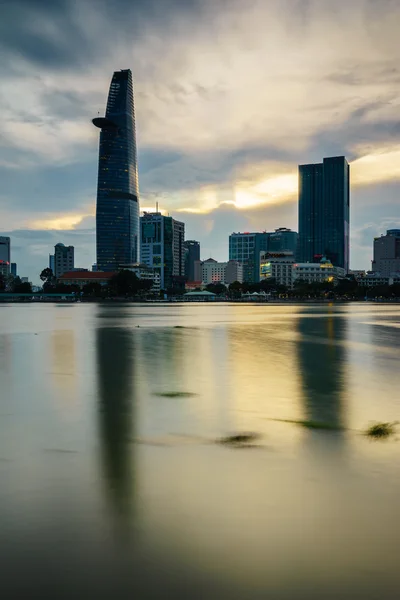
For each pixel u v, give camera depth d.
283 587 6.90
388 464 11.64
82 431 14.77
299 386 22.61
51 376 25.34
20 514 9.02
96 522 8.70
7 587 6.94
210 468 11.39
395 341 45.59
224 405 18.47
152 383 23.33
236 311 123.62
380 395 20.44
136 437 14.11
